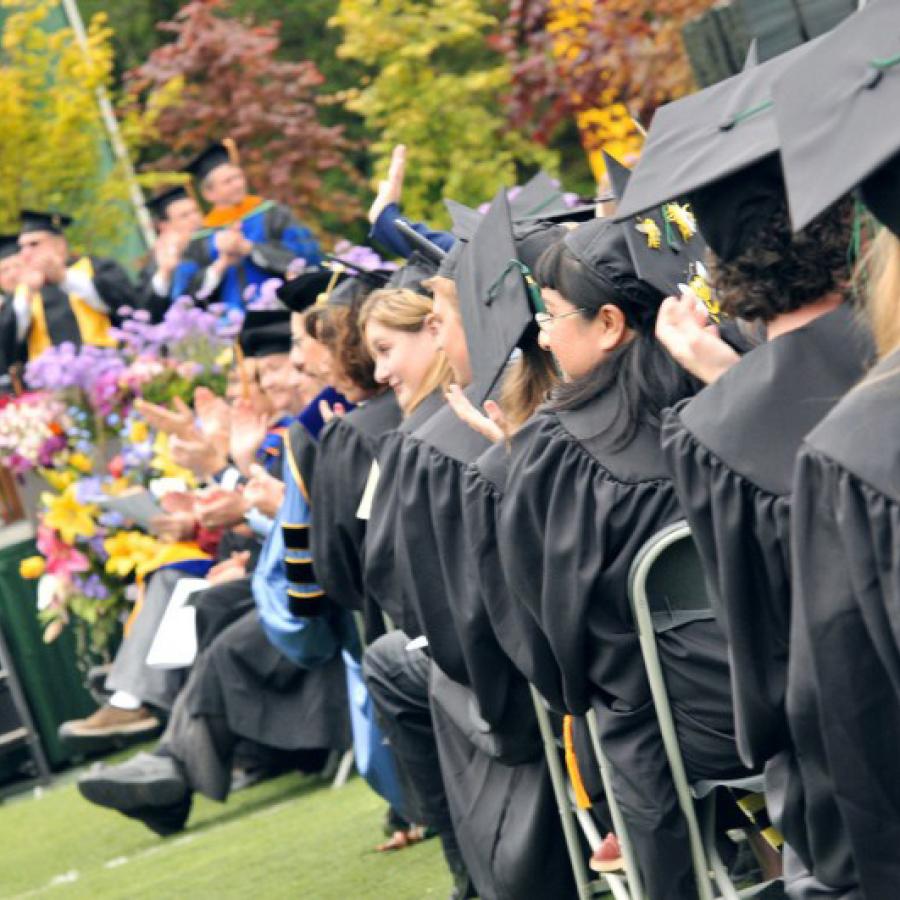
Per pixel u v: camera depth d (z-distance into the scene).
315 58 49.97
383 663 12.71
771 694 7.14
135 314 22.73
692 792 8.73
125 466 22.00
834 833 6.81
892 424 6.20
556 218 12.41
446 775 11.48
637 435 8.73
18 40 36.25
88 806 21.25
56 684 23.59
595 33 25.69
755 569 7.13
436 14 37.62
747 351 8.63
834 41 6.62
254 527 17.50
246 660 17.61
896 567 6.08
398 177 14.09
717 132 7.50
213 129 42.09
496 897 11.12
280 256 26.47
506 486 9.28
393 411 13.61
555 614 8.83
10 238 28.00
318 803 17.92
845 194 6.17
